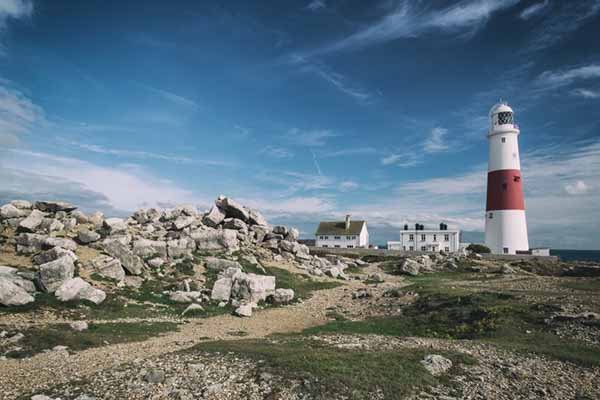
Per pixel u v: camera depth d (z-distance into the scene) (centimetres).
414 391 1455
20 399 1355
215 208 5728
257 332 2611
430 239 10225
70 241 3578
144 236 4544
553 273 5741
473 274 5756
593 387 1550
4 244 3553
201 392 1417
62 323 2361
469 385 1536
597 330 2252
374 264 7150
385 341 2234
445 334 2542
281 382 1469
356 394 1402
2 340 1984
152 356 1844
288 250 5816
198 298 3331
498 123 7625
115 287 3192
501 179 7431
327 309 3497
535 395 1474
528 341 2195
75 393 1410
